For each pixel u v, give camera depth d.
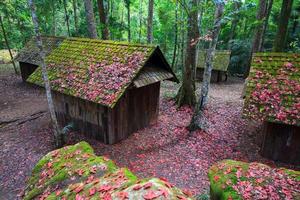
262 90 8.91
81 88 10.11
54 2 23.36
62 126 12.34
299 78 8.76
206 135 11.02
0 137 10.99
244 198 3.91
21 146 10.22
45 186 4.09
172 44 27.91
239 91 19.38
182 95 14.16
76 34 23.30
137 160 9.19
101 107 9.96
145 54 9.94
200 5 10.94
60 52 12.59
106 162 4.36
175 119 12.86
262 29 19.78
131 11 34.81
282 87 8.71
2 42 27.41
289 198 3.89
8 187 7.82
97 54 11.25
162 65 11.16
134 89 10.62
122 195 2.54
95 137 10.84
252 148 10.09
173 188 2.70
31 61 18.22
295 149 8.73
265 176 4.39
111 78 9.79
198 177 8.22
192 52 13.40
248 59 23.81
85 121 10.97
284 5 14.57
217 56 23.28
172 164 8.95
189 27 12.86
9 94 16.95
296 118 7.85
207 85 10.60
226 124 12.31
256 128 11.90
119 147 10.15
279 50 15.37
